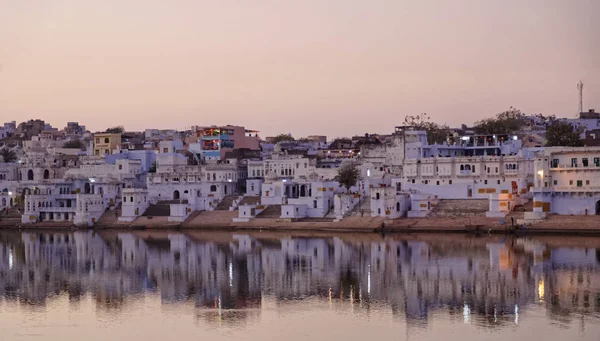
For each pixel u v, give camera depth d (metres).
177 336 87.25
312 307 99.25
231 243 163.12
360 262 130.12
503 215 168.50
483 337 84.06
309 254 141.75
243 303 102.25
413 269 121.62
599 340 82.00
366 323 90.94
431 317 92.69
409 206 183.38
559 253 131.12
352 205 189.12
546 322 88.75
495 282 109.50
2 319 95.75
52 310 100.50
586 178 161.50
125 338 86.88
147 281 119.12
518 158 183.12
